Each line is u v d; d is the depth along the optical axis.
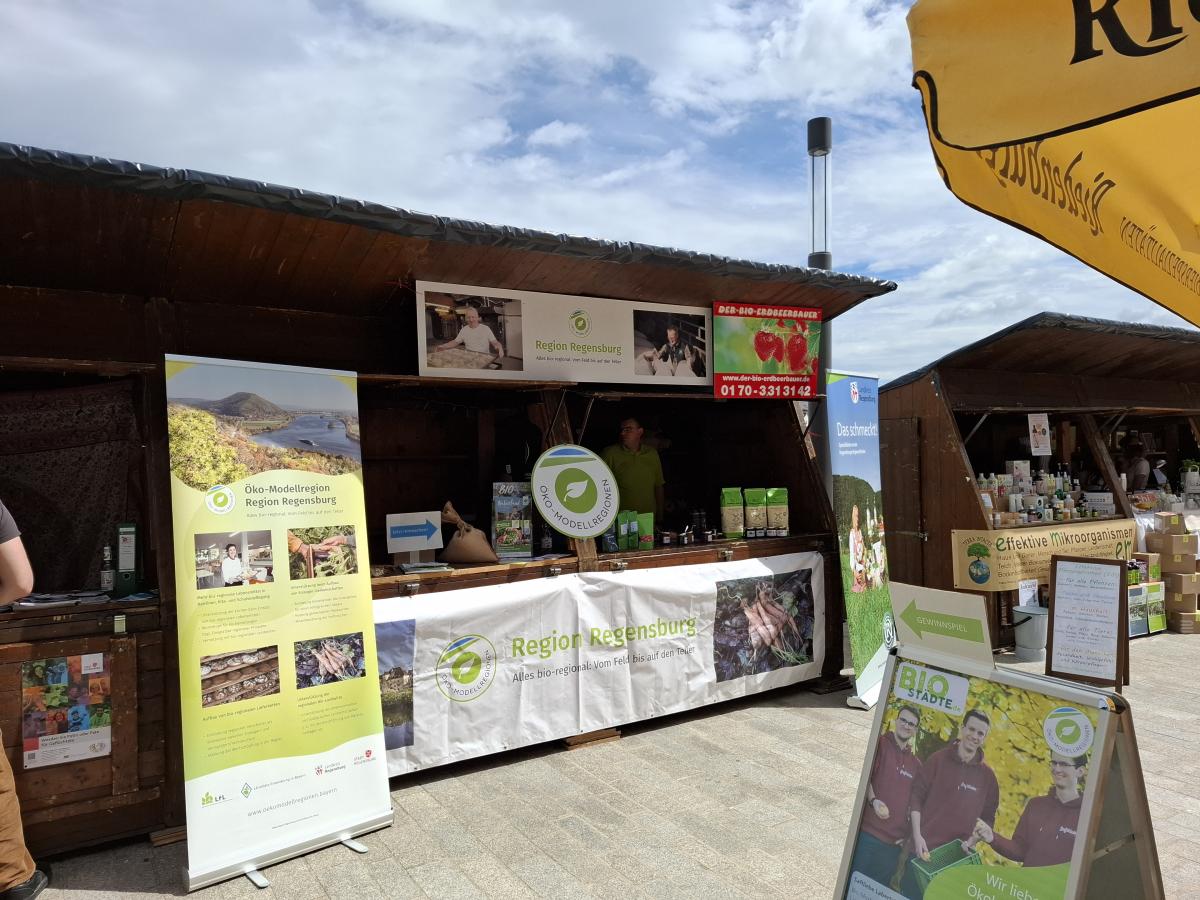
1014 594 7.48
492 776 4.46
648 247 4.71
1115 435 11.29
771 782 4.36
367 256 4.28
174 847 3.67
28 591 3.21
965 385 7.71
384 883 3.37
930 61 1.61
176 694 3.78
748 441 6.93
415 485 6.02
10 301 3.79
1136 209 1.93
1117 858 2.27
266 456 3.82
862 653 5.75
